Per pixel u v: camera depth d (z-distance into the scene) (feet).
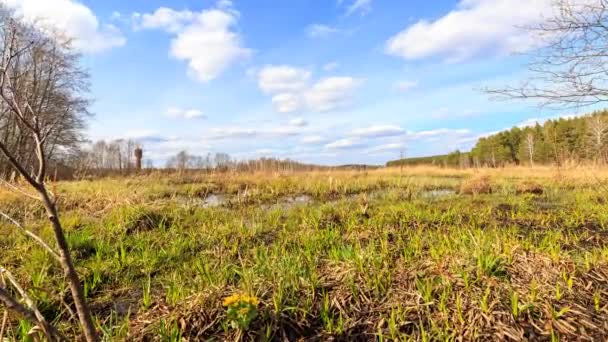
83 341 7.47
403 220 17.54
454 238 12.69
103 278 11.13
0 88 4.75
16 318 7.99
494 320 7.47
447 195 29.12
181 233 16.19
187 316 7.93
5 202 20.51
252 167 52.60
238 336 7.34
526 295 8.12
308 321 8.00
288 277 9.48
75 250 13.16
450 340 7.15
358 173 55.11
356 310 8.35
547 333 7.10
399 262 10.79
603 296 8.21
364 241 14.08
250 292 8.52
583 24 15.90
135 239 15.07
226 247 14.29
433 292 8.64
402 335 7.37
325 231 15.69
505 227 16.08
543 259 9.85
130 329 7.86
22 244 13.67
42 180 4.62
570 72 16.78
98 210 21.27
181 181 40.34
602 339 6.88
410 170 69.92
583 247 12.69
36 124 4.75
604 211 18.44
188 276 11.10
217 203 26.96
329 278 9.82
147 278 11.32
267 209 23.36
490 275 8.99
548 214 18.84
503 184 33.76
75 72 40.70
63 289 9.76
